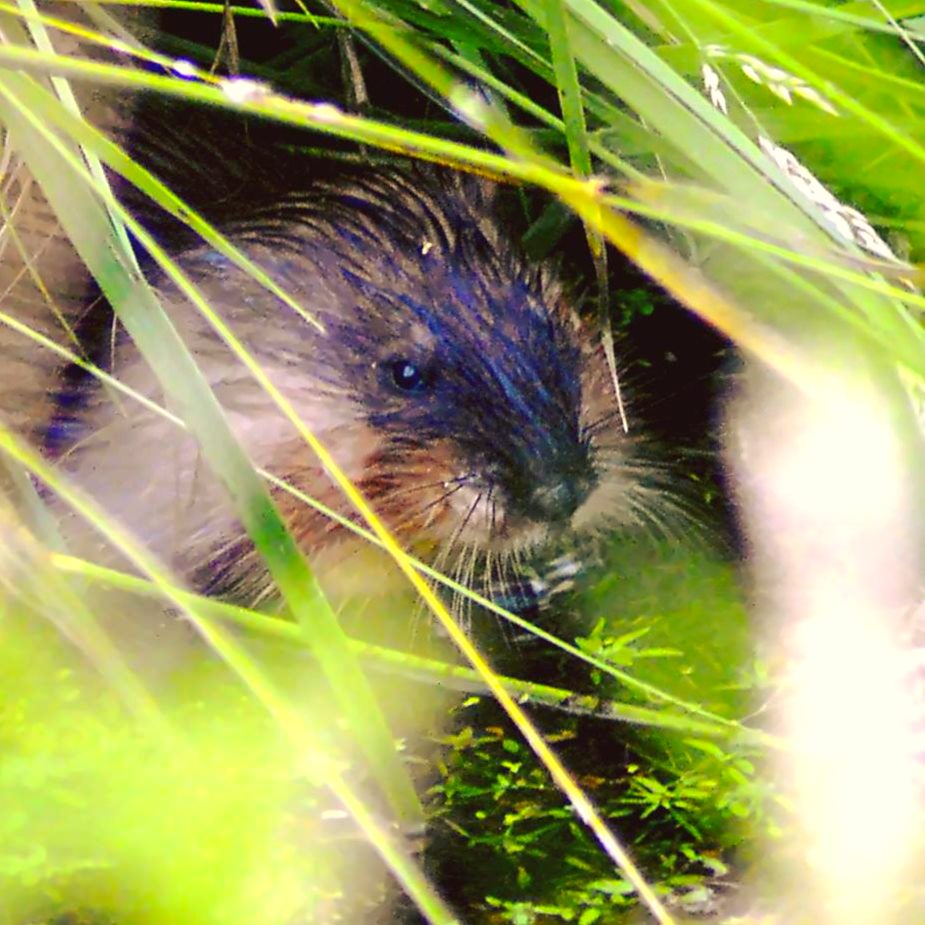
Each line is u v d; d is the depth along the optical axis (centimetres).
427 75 172
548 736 177
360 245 181
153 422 179
